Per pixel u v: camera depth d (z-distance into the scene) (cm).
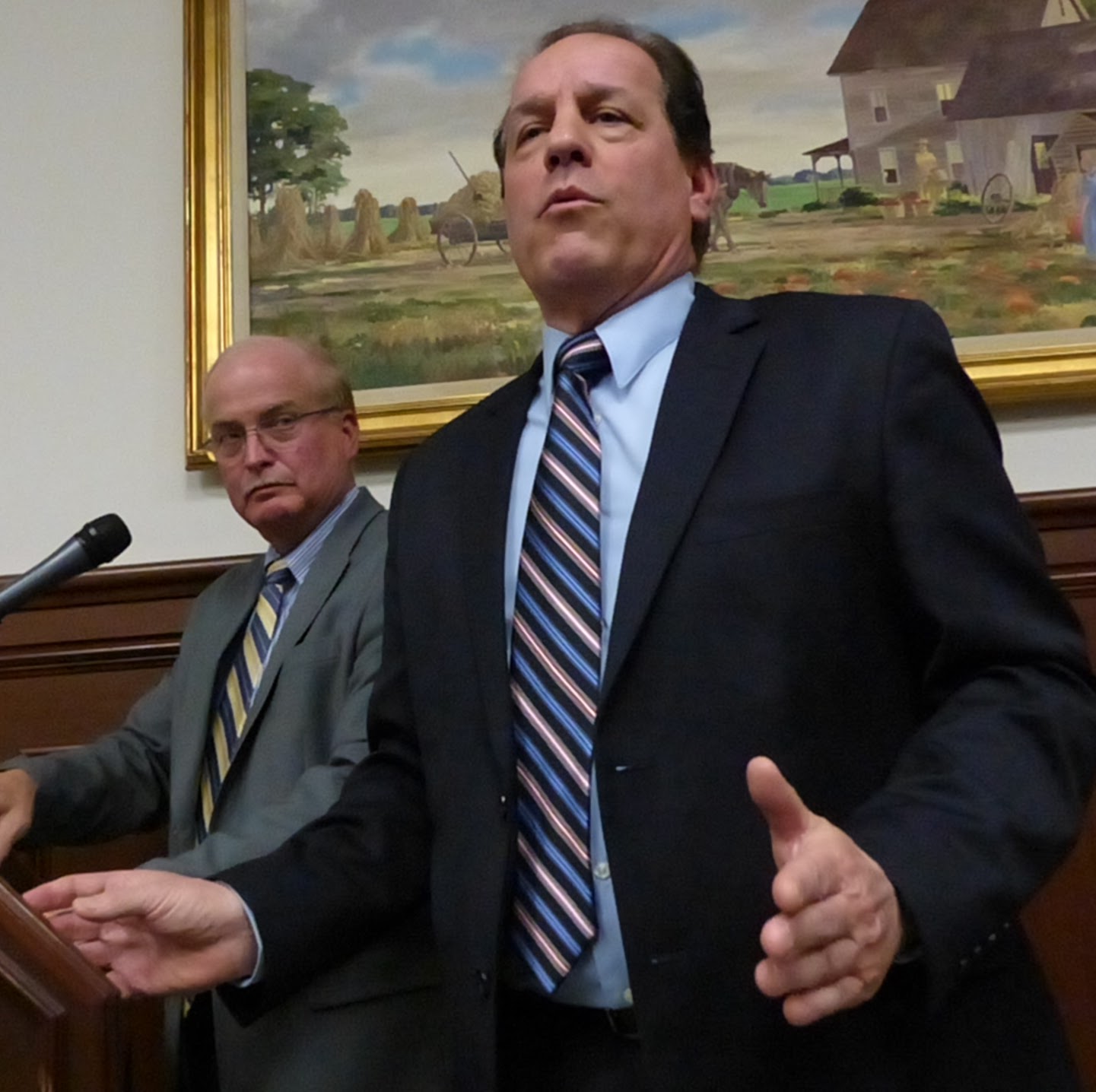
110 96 231
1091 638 176
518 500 112
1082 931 166
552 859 96
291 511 164
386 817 112
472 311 209
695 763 90
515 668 103
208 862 124
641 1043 88
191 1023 143
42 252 224
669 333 114
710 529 95
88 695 194
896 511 94
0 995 79
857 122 208
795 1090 84
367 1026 129
